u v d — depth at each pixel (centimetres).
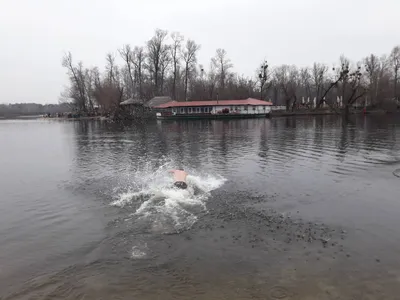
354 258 744
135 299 609
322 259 741
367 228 907
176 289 637
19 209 1116
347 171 1565
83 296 621
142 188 1306
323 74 10031
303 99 10144
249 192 1235
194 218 980
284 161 1839
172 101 7962
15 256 786
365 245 807
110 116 7662
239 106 7281
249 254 764
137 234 884
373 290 626
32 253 799
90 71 9856
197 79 9688
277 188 1290
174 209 1052
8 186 1428
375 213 1017
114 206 1101
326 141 2678
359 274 679
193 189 1266
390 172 1527
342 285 642
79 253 791
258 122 5672
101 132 4209
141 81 9431
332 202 1121
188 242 829
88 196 1233
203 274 686
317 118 6569
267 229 900
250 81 9644
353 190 1255
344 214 1010
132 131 4231
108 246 820
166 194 1195
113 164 1869
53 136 3816
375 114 7619
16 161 2081
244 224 934
